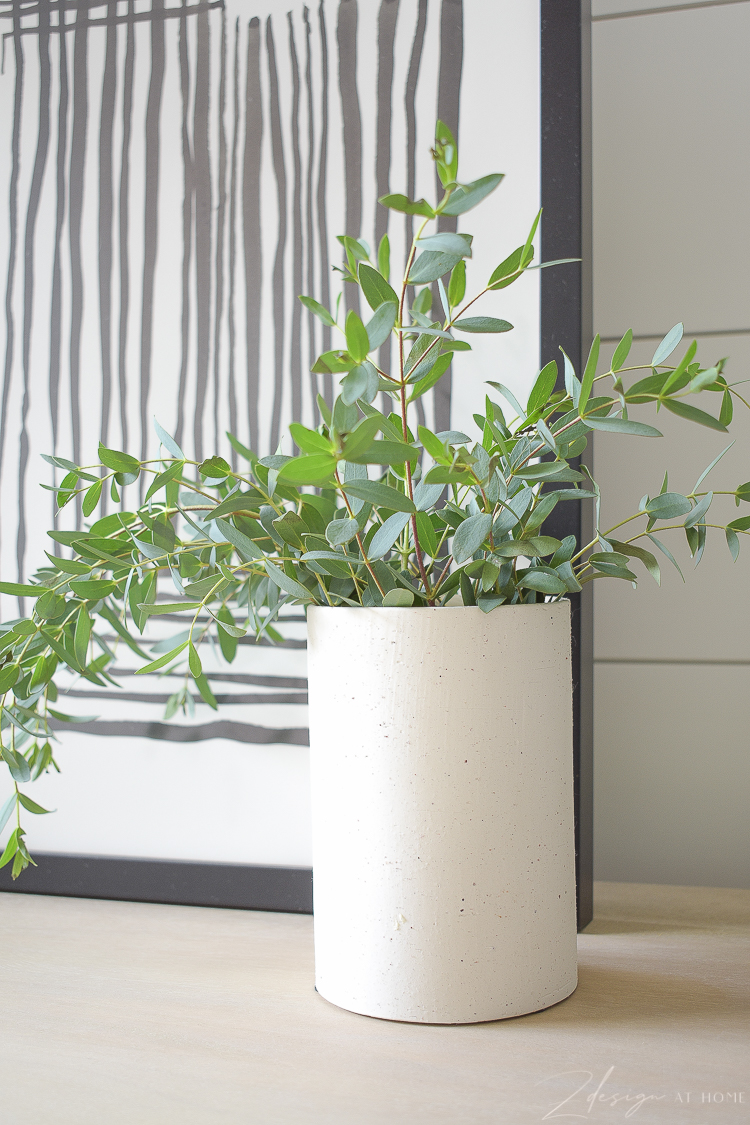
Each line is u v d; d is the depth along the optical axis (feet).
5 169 2.72
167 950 2.08
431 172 2.38
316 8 2.48
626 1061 1.50
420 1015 1.62
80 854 2.54
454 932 1.61
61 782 2.59
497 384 1.84
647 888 2.51
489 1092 1.42
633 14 2.63
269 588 2.12
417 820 1.60
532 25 2.31
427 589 1.69
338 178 2.46
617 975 1.87
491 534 1.66
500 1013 1.63
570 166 2.22
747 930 2.15
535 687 1.67
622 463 2.62
